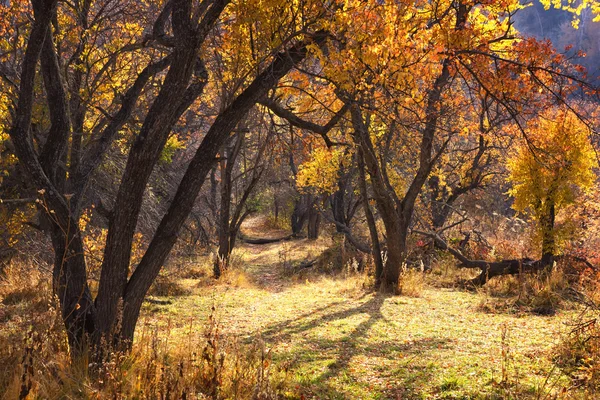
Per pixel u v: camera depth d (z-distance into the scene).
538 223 14.19
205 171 6.30
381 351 8.22
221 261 18.12
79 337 5.73
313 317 11.47
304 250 31.70
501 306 11.66
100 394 4.45
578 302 11.22
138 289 6.10
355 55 6.49
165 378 4.70
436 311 11.75
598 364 6.08
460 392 5.88
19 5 8.98
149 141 5.82
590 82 6.79
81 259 5.93
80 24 9.91
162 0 10.75
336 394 6.04
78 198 7.95
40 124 12.30
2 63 9.84
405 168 23.80
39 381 4.48
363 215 32.50
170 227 6.18
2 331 6.87
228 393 5.11
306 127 7.63
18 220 12.80
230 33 7.15
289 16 6.89
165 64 8.79
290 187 38.03
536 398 5.45
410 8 7.00
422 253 19.55
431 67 7.21
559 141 12.53
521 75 7.12
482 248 18.89
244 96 6.45
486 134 10.81
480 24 9.30
